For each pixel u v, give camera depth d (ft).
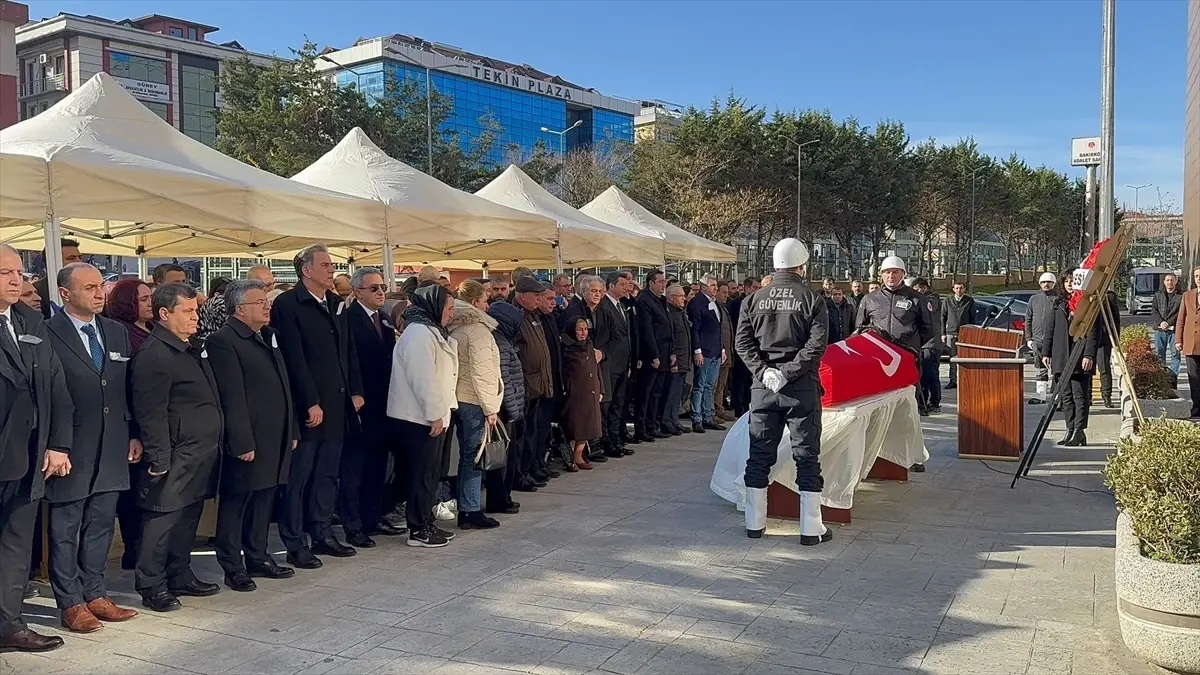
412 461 18.95
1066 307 30.32
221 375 15.72
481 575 17.07
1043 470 26.53
